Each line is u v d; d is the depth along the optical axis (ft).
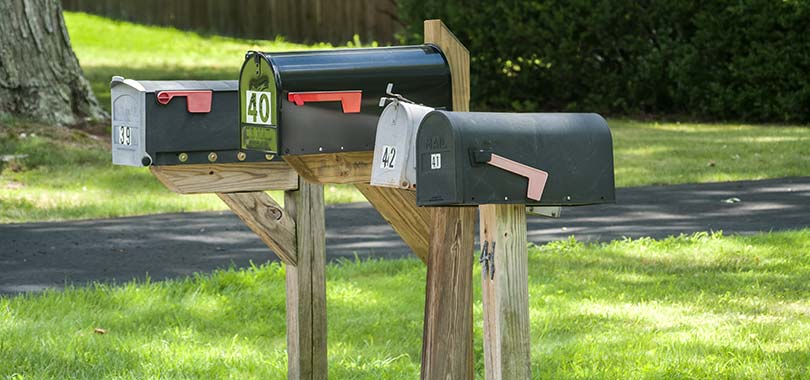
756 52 73.31
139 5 125.39
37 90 57.93
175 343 23.32
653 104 78.74
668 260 32.01
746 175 50.57
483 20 78.33
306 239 19.57
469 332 15.84
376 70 16.75
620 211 41.78
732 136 65.51
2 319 24.89
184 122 18.22
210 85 18.43
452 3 78.64
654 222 39.37
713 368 21.09
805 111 73.31
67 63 59.52
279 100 16.20
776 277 29.60
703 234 35.40
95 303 26.91
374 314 26.12
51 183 47.32
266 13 124.26
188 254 33.99
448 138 13.17
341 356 22.62
